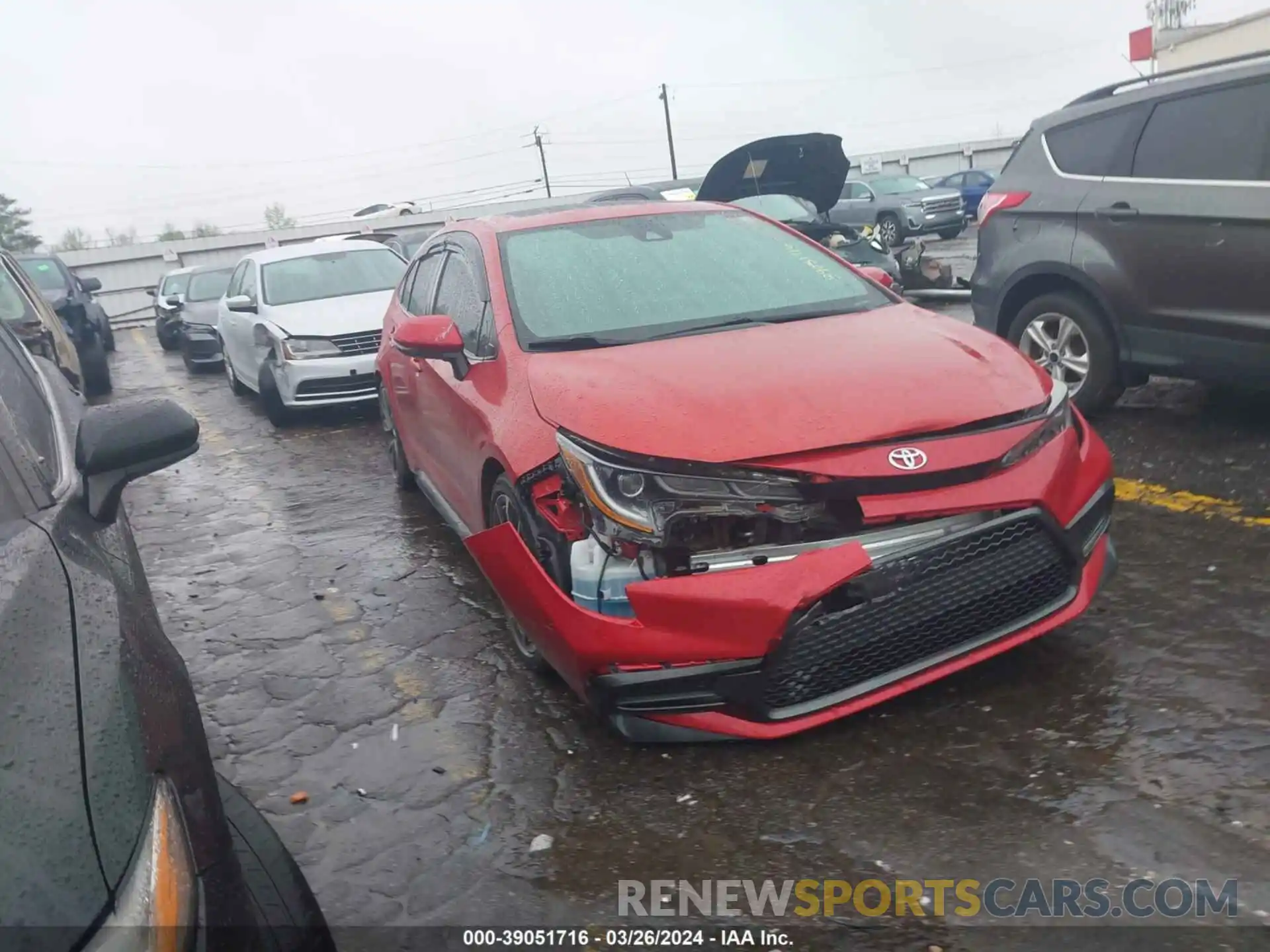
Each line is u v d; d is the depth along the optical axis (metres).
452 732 3.68
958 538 3.12
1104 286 5.91
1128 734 3.16
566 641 3.20
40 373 3.60
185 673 2.15
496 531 3.41
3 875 1.41
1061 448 3.38
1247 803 2.80
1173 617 3.84
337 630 4.72
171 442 2.51
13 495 2.29
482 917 2.74
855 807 2.98
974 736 3.24
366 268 10.70
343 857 3.05
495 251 4.61
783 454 3.05
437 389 4.75
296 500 7.12
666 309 4.21
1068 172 6.16
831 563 2.98
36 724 1.64
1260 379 5.37
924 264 12.36
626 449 3.12
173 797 1.67
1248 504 4.83
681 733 3.14
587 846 2.97
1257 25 26.80
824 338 3.81
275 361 9.41
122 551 2.58
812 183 11.80
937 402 3.26
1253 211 5.20
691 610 3.00
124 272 35.00
